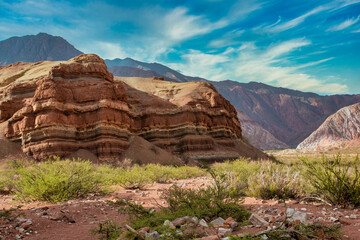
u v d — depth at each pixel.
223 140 69.88
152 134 62.03
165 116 64.12
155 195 10.58
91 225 5.59
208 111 71.12
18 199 9.46
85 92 46.47
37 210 7.14
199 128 64.88
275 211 5.83
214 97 75.50
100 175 12.01
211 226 4.40
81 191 10.19
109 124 45.00
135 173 14.70
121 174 16.52
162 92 81.88
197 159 57.78
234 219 5.05
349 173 6.62
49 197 9.22
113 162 41.75
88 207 7.61
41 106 42.50
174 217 4.95
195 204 5.61
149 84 91.50
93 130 44.34
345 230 4.12
